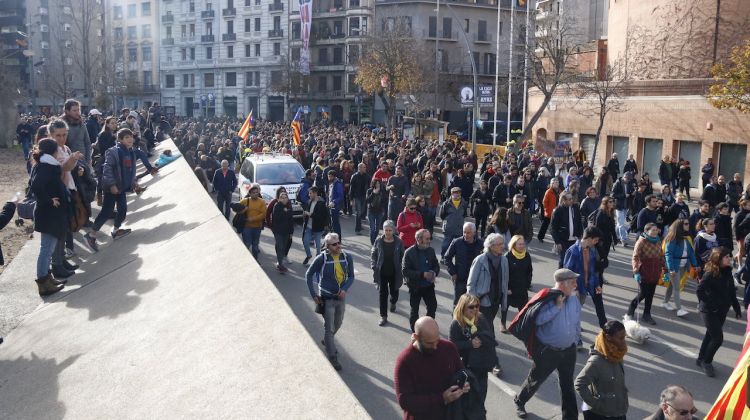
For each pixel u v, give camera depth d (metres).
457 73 67.06
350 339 9.04
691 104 26.34
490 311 8.27
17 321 6.13
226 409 3.18
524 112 39.44
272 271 12.86
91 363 4.53
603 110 27.47
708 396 7.26
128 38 96.69
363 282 12.14
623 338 5.47
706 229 10.48
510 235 11.83
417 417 4.33
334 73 77.00
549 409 6.96
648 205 12.78
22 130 27.66
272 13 82.44
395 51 51.03
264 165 18.73
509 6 71.25
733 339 9.23
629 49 31.83
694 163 26.72
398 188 15.16
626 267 13.75
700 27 28.03
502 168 20.59
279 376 3.26
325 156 21.91
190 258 6.00
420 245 9.01
